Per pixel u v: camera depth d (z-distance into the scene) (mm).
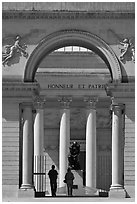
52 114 82625
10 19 56906
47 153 81938
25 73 56469
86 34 56656
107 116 82375
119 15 56844
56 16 56844
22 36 56781
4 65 56469
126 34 56781
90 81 79625
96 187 79938
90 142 75625
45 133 82500
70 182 58344
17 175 55531
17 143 55969
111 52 56562
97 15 56844
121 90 55875
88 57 80938
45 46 56875
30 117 56219
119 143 56156
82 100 81875
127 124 56094
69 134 78000
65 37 56875
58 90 79312
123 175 56094
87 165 74438
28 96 56094
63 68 80562
